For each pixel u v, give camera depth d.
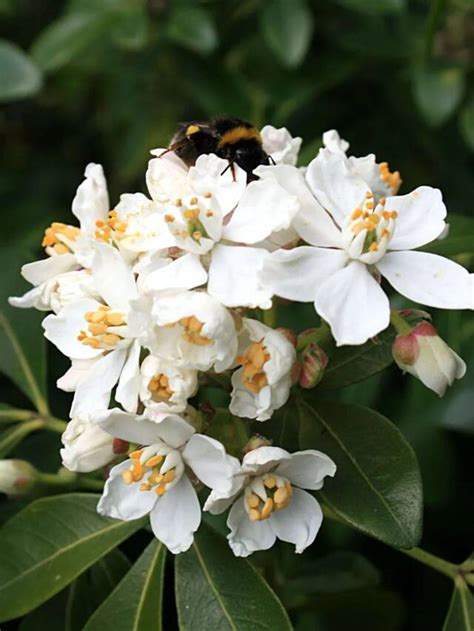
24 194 0.29
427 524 0.22
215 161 0.16
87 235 0.17
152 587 0.18
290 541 0.16
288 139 0.19
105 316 0.16
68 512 0.18
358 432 0.17
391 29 0.26
